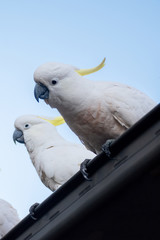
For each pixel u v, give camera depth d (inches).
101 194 165.0
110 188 162.6
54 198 184.4
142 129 159.8
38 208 189.5
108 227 169.6
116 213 165.0
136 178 155.6
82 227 173.3
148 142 156.6
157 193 156.8
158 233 164.6
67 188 180.4
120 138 164.2
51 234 180.5
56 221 180.5
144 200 159.3
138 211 162.1
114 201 162.9
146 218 162.9
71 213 173.8
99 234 172.9
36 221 192.5
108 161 169.9
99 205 165.6
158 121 156.3
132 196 159.5
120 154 165.8
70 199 179.3
